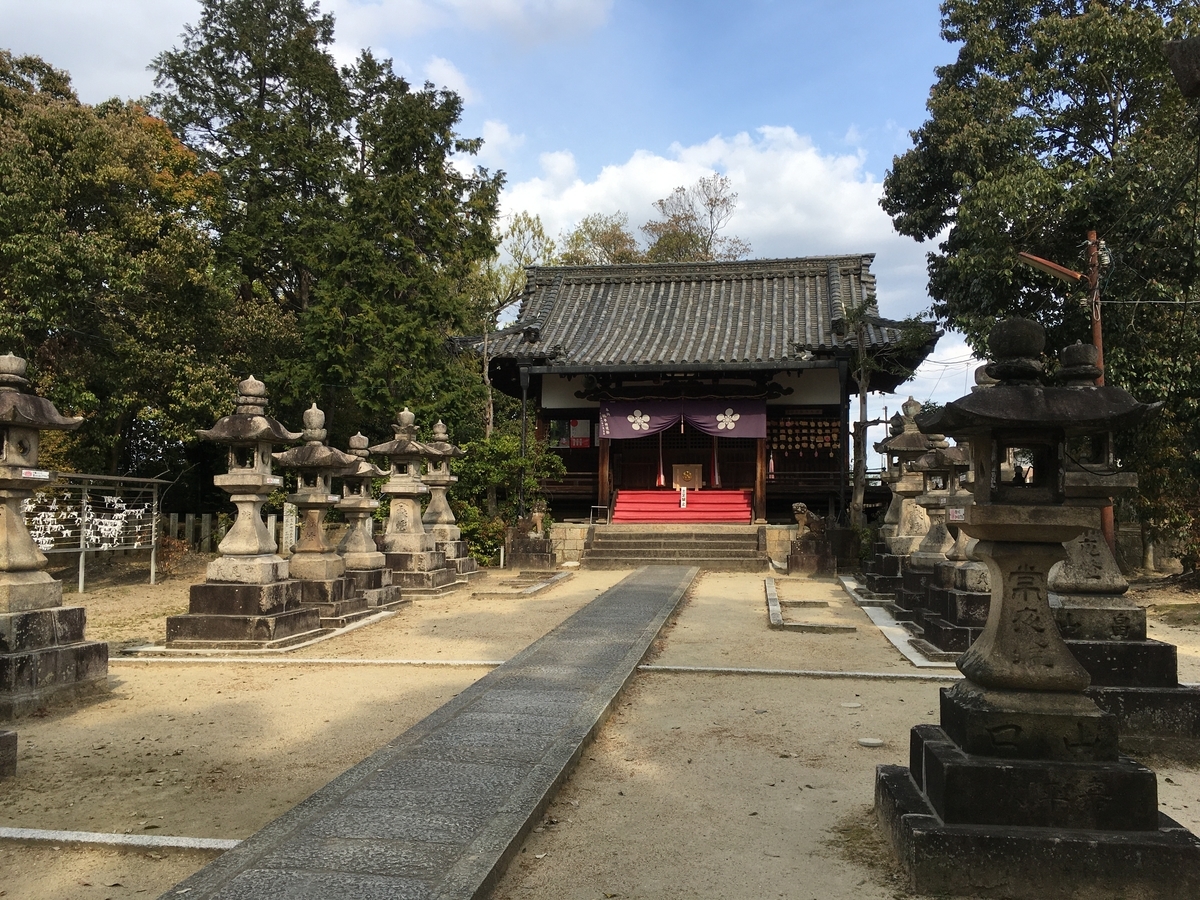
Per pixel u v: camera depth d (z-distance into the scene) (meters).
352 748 6.37
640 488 28.38
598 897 3.94
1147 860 3.73
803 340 25.06
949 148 18.22
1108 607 6.83
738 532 23.41
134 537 18.48
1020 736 4.08
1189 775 6.00
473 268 30.88
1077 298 16.84
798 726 6.86
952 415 4.39
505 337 27.31
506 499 25.05
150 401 20.08
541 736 6.12
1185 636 11.61
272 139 26.84
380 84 29.84
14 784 5.62
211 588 10.48
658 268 30.77
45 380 17.58
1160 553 19.61
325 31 30.27
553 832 4.71
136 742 6.58
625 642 9.94
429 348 24.81
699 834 4.68
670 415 25.84
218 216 23.50
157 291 19.28
